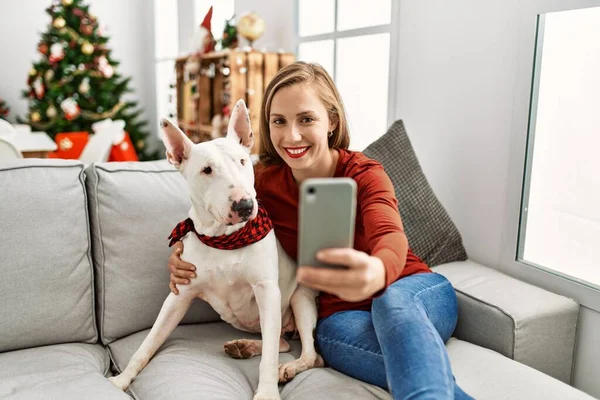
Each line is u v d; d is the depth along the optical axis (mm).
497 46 1708
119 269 1497
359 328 1229
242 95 3037
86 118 4535
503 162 1721
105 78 4613
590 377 1463
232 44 3441
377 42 2441
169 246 1402
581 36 1428
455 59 1899
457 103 1909
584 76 1430
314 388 1165
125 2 5590
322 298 1430
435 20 1988
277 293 1298
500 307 1374
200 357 1311
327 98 1354
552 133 1554
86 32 4469
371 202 1199
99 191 1511
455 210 1969
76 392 1151
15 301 1364
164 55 5445
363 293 826
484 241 1837
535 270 1616
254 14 3102
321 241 795
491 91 1748
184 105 4098
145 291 1514
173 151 1247
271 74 3084
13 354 1357
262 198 1488
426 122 2084
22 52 5207
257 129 3078
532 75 1580
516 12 1621
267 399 1107
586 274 1481
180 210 1568
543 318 1367
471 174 1869
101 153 3188
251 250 1278
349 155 1426
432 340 1024
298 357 1350
